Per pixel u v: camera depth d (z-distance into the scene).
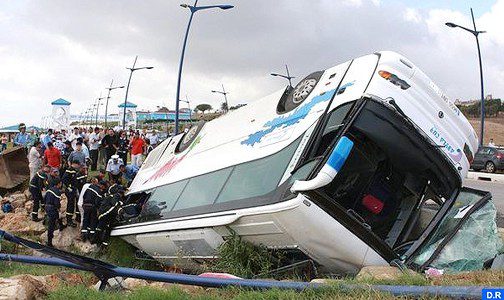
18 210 16.92
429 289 4.41
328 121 7.16
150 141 29.06
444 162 7.47
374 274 5.92
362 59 7.61
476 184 23.77
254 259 7.39
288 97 8.56
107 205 13.45
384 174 7.93
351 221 6.59
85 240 14.26
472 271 6.11
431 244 7.22
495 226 7.23
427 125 7.31
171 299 4.97
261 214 7.03
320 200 6.51
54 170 14.59
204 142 10.30
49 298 5.41
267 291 4.86
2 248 12.94
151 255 11.02
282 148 7.51
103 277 5.50
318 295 4.73
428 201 8.42
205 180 9.01
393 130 7.10
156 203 10.65
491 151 30.69
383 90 7.08
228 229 7.79
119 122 50.66
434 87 7.57
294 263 7.34
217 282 5.22
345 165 7.61
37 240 14.56
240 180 7.95
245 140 8.67
